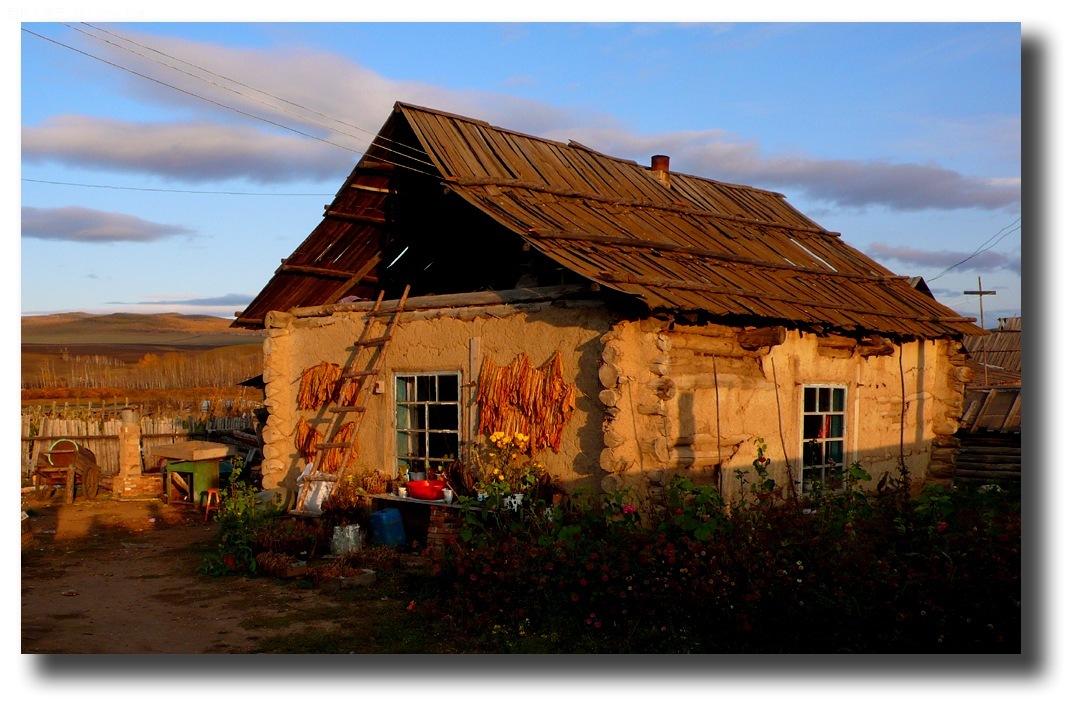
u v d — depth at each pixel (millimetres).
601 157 13156
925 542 6453
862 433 11492
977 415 14719
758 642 6008
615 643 6188
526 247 9031
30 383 35219
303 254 11578
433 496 9719
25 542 10492
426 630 6703
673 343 8805
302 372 11930
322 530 9617
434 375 10352
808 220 15016
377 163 10836
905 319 11742
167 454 14492
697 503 7086
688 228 11906
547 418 9047
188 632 6789
